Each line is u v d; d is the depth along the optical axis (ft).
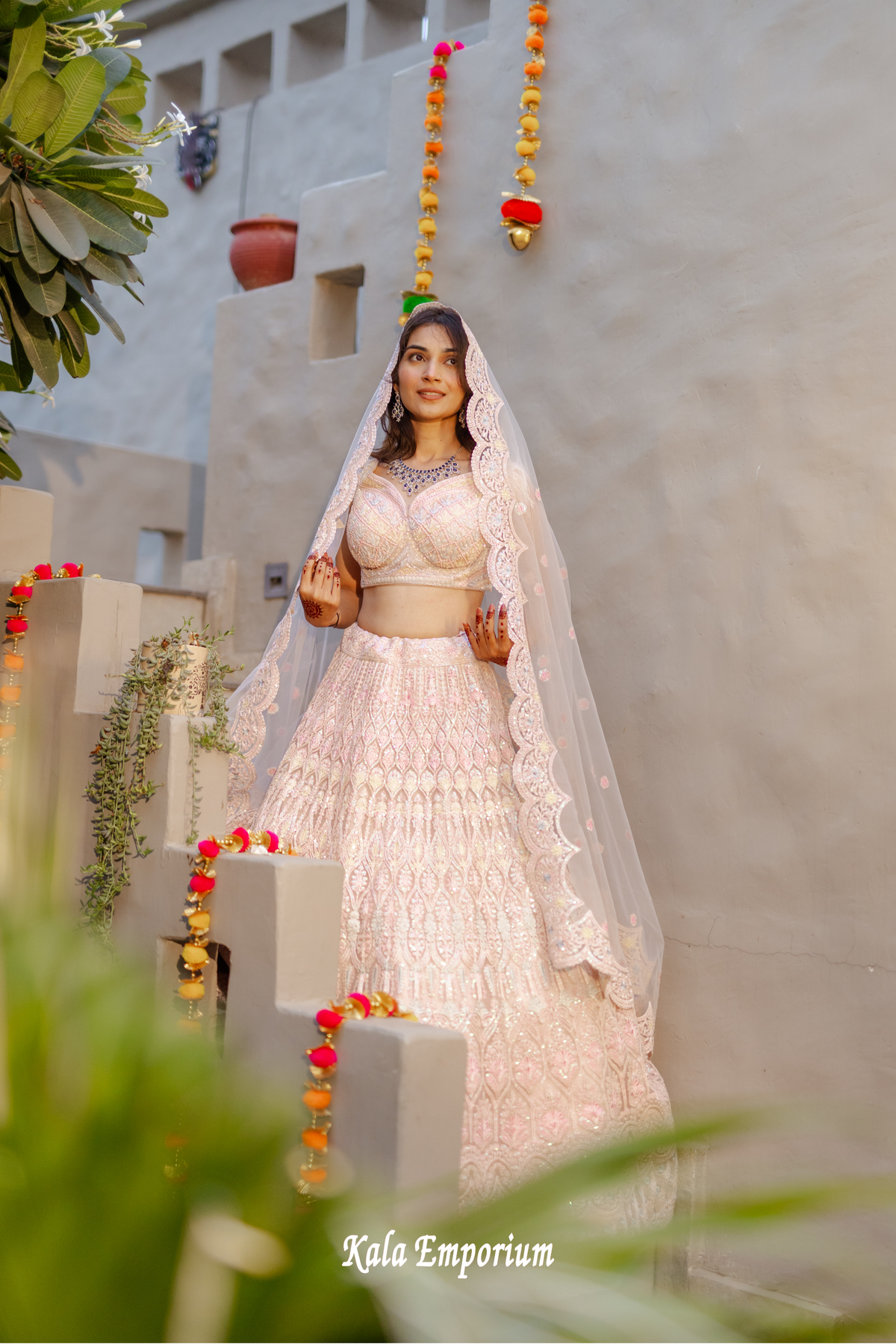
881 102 10.78
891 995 9.98
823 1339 3.35
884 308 10.60
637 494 12.14
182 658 9.24
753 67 11.66
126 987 3.51
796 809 10.73
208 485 16.53
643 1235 3.38
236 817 11.11
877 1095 9.95
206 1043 3.54
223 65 20.99
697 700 11.48
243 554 16.01
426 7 18.03
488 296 13.64
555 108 13.24
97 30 10.52
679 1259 9.82
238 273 16.98
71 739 9.71
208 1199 3.09
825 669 10.68
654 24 12.46
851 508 10.65
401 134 14.75
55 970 3.49
